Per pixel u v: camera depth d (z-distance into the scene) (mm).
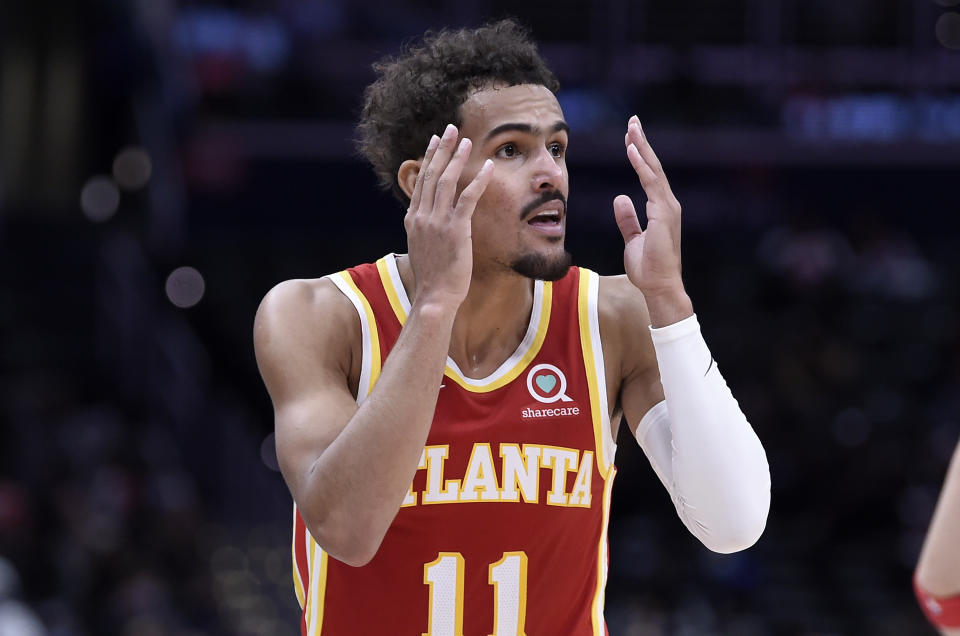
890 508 35031
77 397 32469
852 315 44156
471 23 49656
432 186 7328
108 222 40500
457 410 7688
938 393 40000
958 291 46156
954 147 48844
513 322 7973
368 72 48969
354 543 7031
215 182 48000
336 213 49719
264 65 48750
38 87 40625
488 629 7617
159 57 43469
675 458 7605
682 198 49719
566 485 7742
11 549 23812
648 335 8172
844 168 49875
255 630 27766
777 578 33906
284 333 7762
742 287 46250
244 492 39750
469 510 7586
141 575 24062
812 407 37781
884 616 32562
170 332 39188
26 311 35375
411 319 7164
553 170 7621
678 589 33188
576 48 49594
